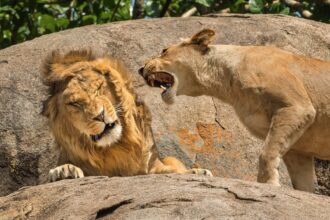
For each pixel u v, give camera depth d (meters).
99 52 14.34
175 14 21.02
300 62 12.19
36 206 9.59
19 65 14.12
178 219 8.36
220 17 15.68
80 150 11.74
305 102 11.70
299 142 12.12
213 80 12.52
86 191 9.60
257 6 18.97
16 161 13.52
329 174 14.12
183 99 14.16
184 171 11.70
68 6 20.36
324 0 19.14
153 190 9.11
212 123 14.06
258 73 11.97
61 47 14.39
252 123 12.02
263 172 11.45
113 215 8.74
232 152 13.94
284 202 8.80
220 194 8.88
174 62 12.71
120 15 20.17
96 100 11.48
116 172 11.96
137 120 12.18
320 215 8.55
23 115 13.64
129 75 12.33
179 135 13.89
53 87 12.00
